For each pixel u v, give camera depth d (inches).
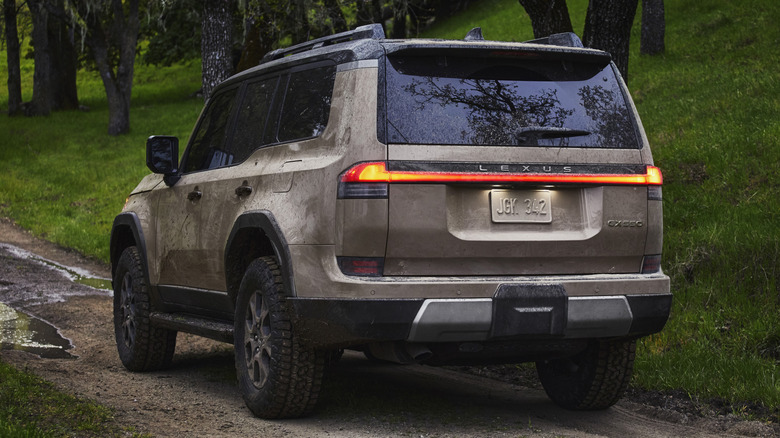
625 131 170.2
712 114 462.3
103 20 1358.3
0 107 1477.6
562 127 163.9
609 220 164.9
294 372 168.2
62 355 270.4
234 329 187.6
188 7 1264.8
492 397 210.2
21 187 810.8
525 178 157.4
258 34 697.0
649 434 174.7
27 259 506.9
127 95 1132.5
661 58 722.8
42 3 1136.2
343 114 160.4
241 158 199.0
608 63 174.7
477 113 159.2
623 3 347.3
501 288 154.3
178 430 162.6
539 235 160.2
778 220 297.0
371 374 241.6
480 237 155.8
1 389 165.5
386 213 150.9
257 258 182.5
